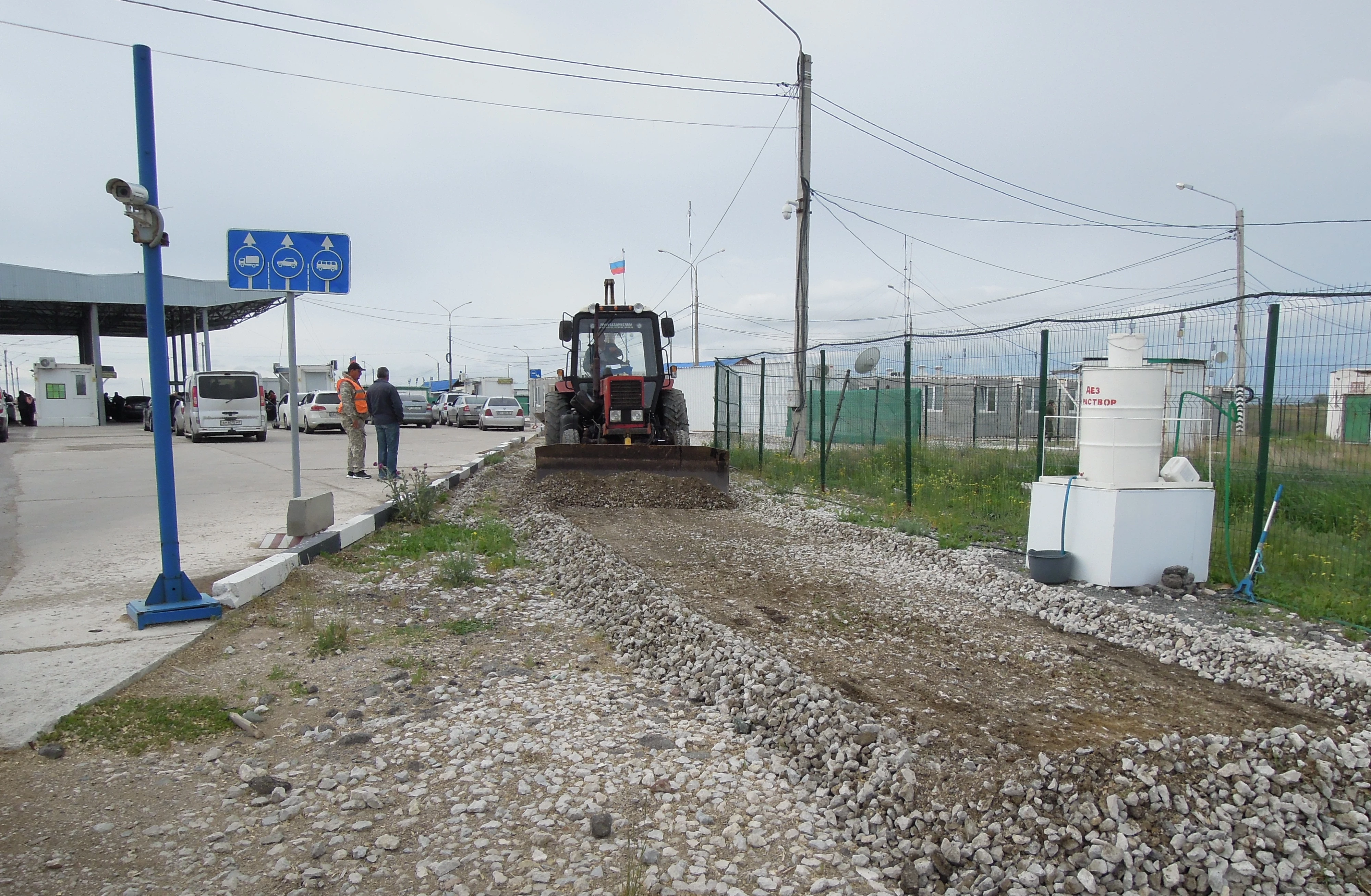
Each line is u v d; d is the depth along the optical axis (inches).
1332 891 105.8
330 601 225.1
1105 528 253.6
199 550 274.1
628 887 99.4
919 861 109.0
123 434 1137.4
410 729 144.2
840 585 257.4
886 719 147.3
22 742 129.6
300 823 113.7
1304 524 317.4
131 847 105.8
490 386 1747.0
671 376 549.6
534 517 377.4
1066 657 190.4
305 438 1001.5
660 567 278.5
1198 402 370.0
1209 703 163.8
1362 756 131.6
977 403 746.2
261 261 287.6
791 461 607.8
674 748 141.0
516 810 118.4
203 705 149.9
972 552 304.7
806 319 645.9
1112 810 114.8
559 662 186.2
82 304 1473.9
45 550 274.5
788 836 114.4
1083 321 317.1
